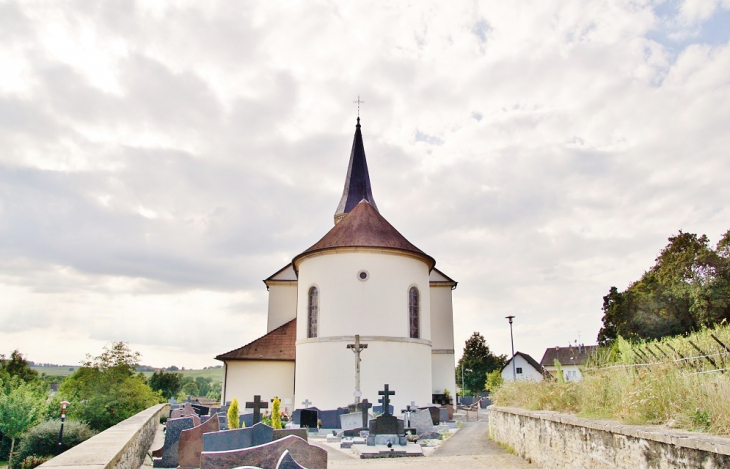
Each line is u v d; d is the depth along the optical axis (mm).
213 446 12234
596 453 9617
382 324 27938
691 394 8680
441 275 39625
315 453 10141
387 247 28703
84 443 10320
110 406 36438
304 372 28578
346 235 29984
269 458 9883
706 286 38531
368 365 27312
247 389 33281
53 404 33594
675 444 7133
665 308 40188
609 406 11359
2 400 27797
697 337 13391
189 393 123188
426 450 17031
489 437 19844
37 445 26531
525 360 80562
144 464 15031
